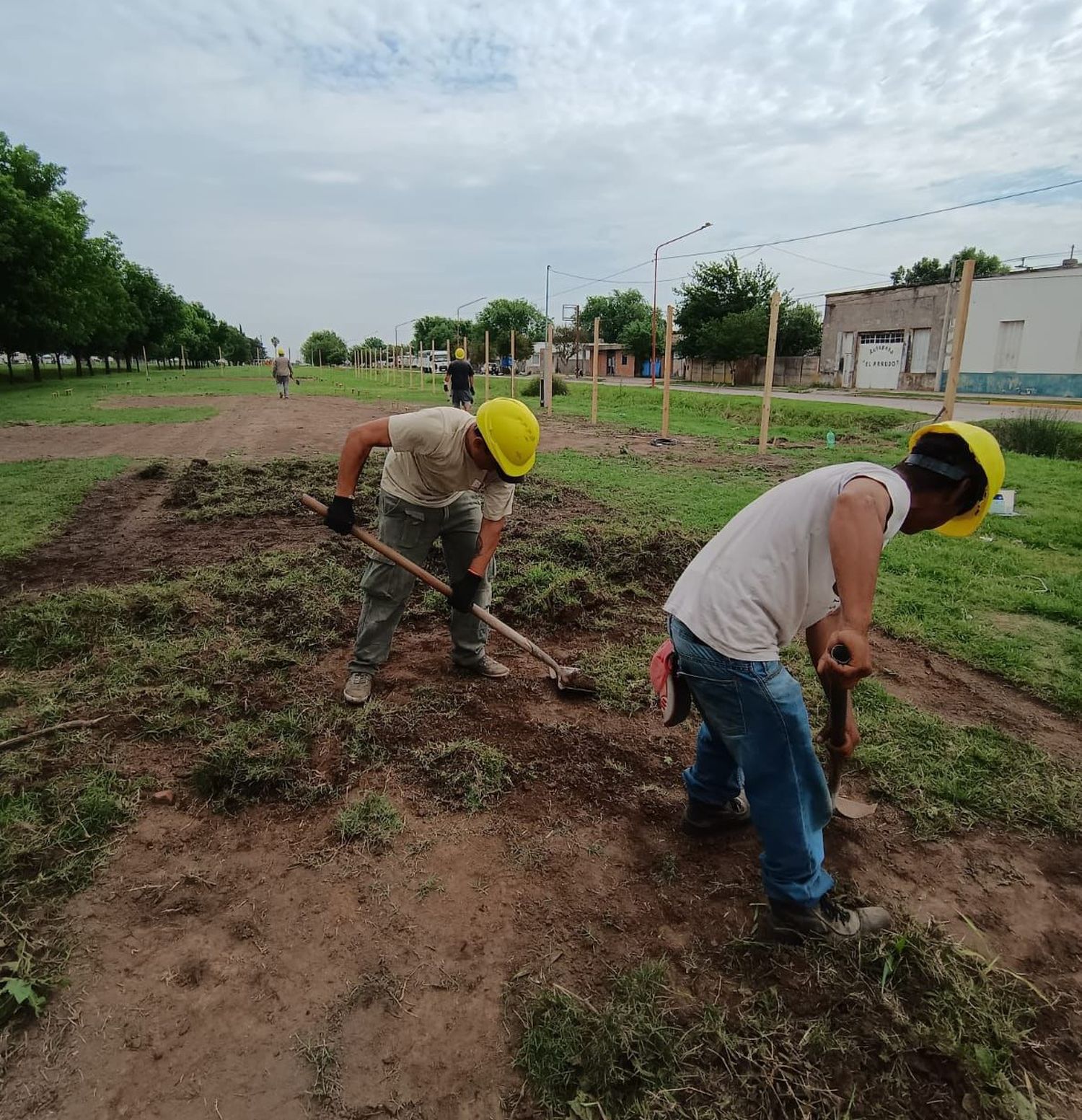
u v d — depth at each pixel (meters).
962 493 1.85
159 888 2.34
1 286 26.33
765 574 1.94
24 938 2.10
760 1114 1.71
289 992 1.99
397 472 3.37
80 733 3.13
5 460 10.09
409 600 4.77
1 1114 1.67
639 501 7.72
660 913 2.29
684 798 2.84
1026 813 2.76
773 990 1.99
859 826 2.70
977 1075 1.77
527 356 65.50
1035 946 2.20
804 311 43.88
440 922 2.24
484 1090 1.76
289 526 6.62
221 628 4.27
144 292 53.56
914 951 2.09
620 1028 1.86
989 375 30.72
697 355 45.88
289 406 20.52
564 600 4.59
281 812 2.72
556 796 2.84
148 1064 1.79
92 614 4.30
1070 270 27.89
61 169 29.47
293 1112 1.70
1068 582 5.22
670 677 2.14
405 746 3.14
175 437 12.91
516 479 3.06
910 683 3.84
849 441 13.71
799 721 1.98
